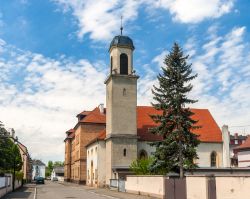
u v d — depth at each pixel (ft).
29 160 361.51
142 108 198.18
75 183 257.14
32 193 128.57
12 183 142.20
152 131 130.93
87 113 251.19
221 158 187.11
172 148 125.70
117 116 172.55
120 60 177.17
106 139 177.37
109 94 177.37
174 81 128.57
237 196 66.33
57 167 486.79
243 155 200.95
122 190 141.49
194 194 79.97
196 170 146.51
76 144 253.65
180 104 127.85
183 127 127.44
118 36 179.83
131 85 176.45
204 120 199.62
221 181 70.69
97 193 129.90
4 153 159.63
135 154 171.22
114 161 168.25
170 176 101.09
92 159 198.70
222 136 189.67
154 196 108.17
